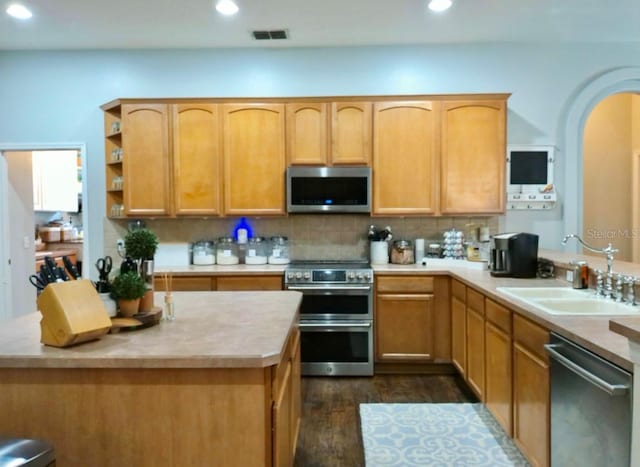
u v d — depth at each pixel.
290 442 1.99
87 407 1.46
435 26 3.67
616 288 2.37
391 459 2.40
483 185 3.80
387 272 3.62
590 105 4.07
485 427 2.75
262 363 1.40
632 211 5.18
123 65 4.19
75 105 4.23
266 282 3.67
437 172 3.81
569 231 4.10
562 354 1.79
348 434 2.69
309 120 3.83
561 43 4.07
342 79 4.15
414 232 4.19
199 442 1.46
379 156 3.82
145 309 1.84
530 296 2.57
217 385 1.45
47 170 5.86
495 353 2.59
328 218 4.22
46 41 3.96
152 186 3.88
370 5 3.27
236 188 3.87
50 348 1.49
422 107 3.79
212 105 3.85
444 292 3.62
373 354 3.64
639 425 1.25
